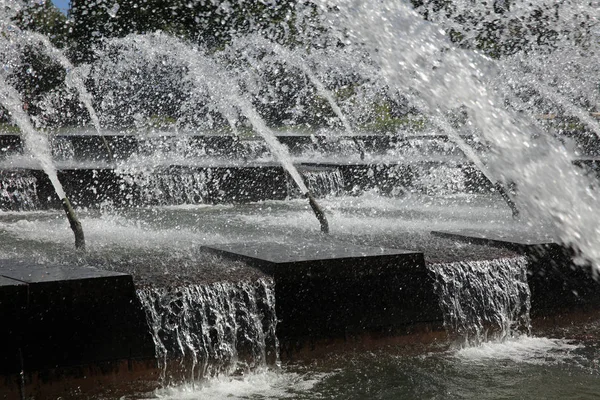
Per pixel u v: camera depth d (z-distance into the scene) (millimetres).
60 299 4406
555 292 6371
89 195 11094
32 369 4320
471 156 13477
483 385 5051
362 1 8102
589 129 17188
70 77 19875
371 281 5430
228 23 21812
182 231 8281
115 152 15594
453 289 5773
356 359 5336
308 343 5211
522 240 6445
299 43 21641
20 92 18938
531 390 4988
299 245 6016
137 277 4980
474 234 6828
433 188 13367
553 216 7137
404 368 5281
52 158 15000
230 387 4832
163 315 4727
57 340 4395
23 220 9375
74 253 6285
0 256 6129
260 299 5051
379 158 16891
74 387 4445
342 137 17359
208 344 4863
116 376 4574
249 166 12156
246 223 9000
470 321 5848
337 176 12773
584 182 7441
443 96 8133
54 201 10852
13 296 4254
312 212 10305
